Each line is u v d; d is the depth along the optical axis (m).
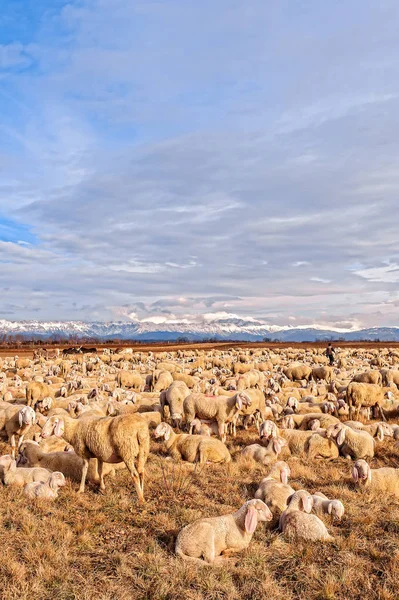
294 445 13.77
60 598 6.39
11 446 14.09
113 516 9.09
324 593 6.48
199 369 38.16
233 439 16.19
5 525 8.68
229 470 12.19
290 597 6.46
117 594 6.49
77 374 36.28
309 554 7.45
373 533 8.30
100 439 10.07
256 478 11.67
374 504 9.66
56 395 22.94
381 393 18.91
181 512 9.09
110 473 11.64
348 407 19.09
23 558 7.43
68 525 8.68
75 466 11.45
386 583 6.70
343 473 12.16
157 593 6.50
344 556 7.39
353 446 13.45
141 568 7.10
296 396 23.58
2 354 79.31
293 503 8.55
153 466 12.20
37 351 76.19
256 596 6.47
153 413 17.39
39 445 13.23
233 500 9.95
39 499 9.79
